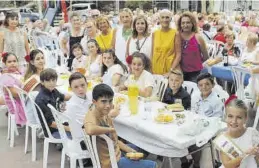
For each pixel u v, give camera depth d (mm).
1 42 5824
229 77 5418
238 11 18922
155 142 3000
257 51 6000
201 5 20359
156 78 4316
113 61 4785
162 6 21938
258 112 4336
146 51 4734
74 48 5746
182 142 2738
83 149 3277
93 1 21172
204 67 5258
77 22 6516
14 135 4785
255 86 4734
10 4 20781
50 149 4406
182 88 3971
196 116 3295
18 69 5191
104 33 5719
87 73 5246
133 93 3400
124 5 22109
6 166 3986
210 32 10430
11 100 4379
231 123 2520
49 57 6629
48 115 3660
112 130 2689
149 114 3340
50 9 16859
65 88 4492
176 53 4660
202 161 3152
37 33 10352
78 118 3416
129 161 2783
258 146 2463
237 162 2461
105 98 2693
